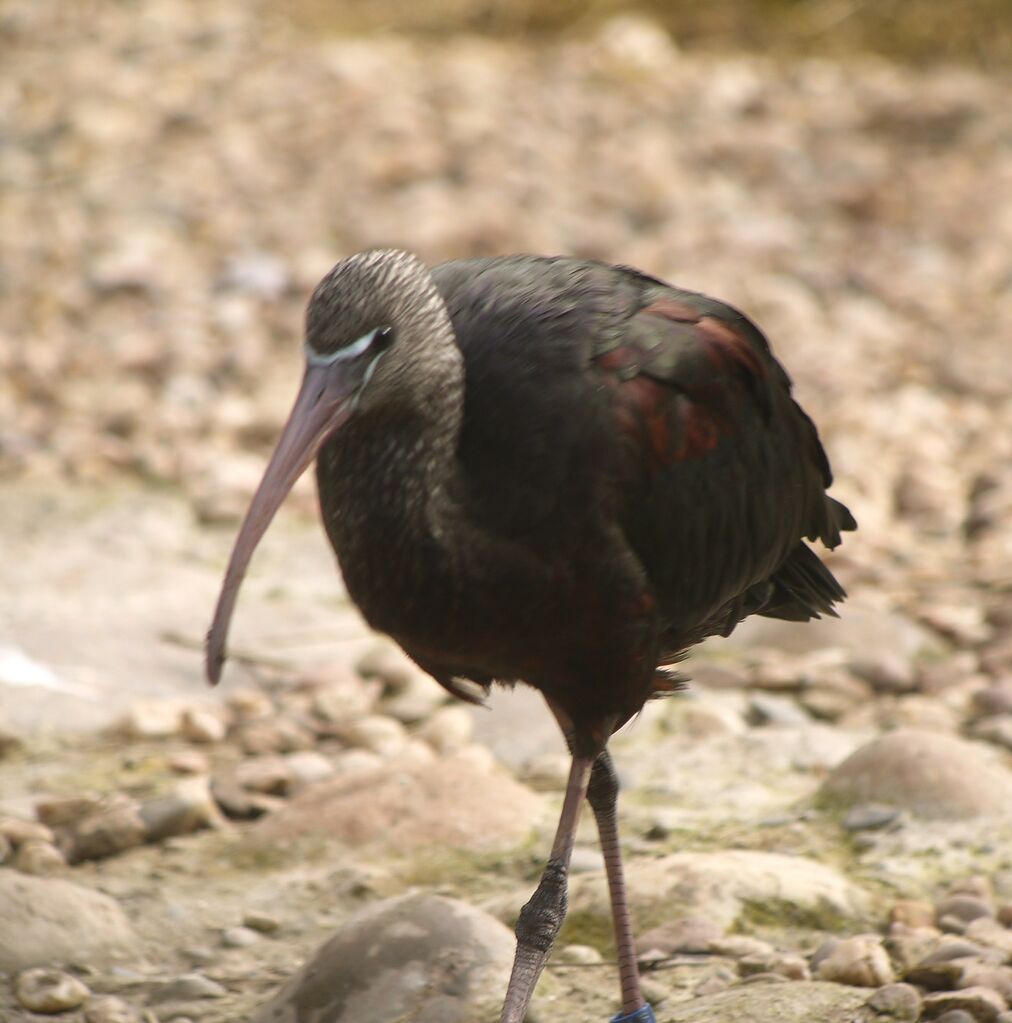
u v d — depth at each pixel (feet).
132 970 27.09
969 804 30.19
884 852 29.40
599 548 22.75
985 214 68.59
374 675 38.45
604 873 28.30
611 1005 25.44
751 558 25.36
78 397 55.31
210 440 52.26
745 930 27.14
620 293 23.99
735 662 38.50
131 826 31.04
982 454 50.19
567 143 76.38
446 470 22.26
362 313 21.85
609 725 24.07
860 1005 23.93
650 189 71.36
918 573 43.11
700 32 90.27
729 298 60.70
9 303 62.03
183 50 87.86
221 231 68.13
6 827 31.12
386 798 31.22
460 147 75.51
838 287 62.90
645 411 23.15
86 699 36.83
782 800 31.91
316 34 91.20
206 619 40.86
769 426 25.22
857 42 88.69
